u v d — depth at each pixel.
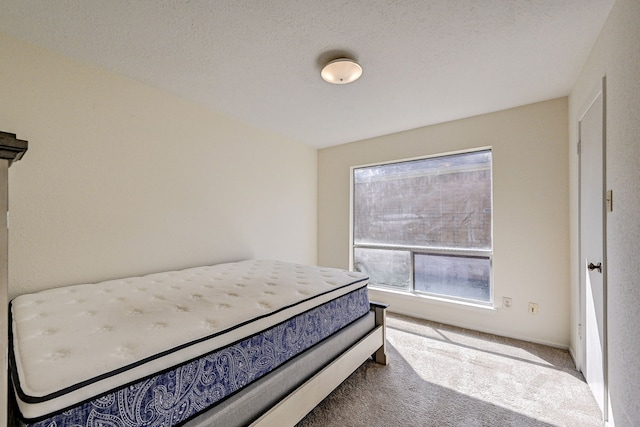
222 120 2.80
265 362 1.30
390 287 3.46
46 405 0.74
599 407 1.66
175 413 0.98
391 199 3.48
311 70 2.01
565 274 2.40
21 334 1.05
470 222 2.95
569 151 2.35
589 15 1.45
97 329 1.11
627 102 1.23
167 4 1.38
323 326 1.67
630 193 1.20
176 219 2.42
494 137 2.73
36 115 1.71
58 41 1.68
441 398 1.75
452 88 2.26
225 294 1.59
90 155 1.93
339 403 1.69
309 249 3.88
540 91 2.31
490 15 1.46
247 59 1.88
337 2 1.38
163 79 2.14
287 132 3.35
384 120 2.96
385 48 1.74
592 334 1.79
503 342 2.53
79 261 1.87
